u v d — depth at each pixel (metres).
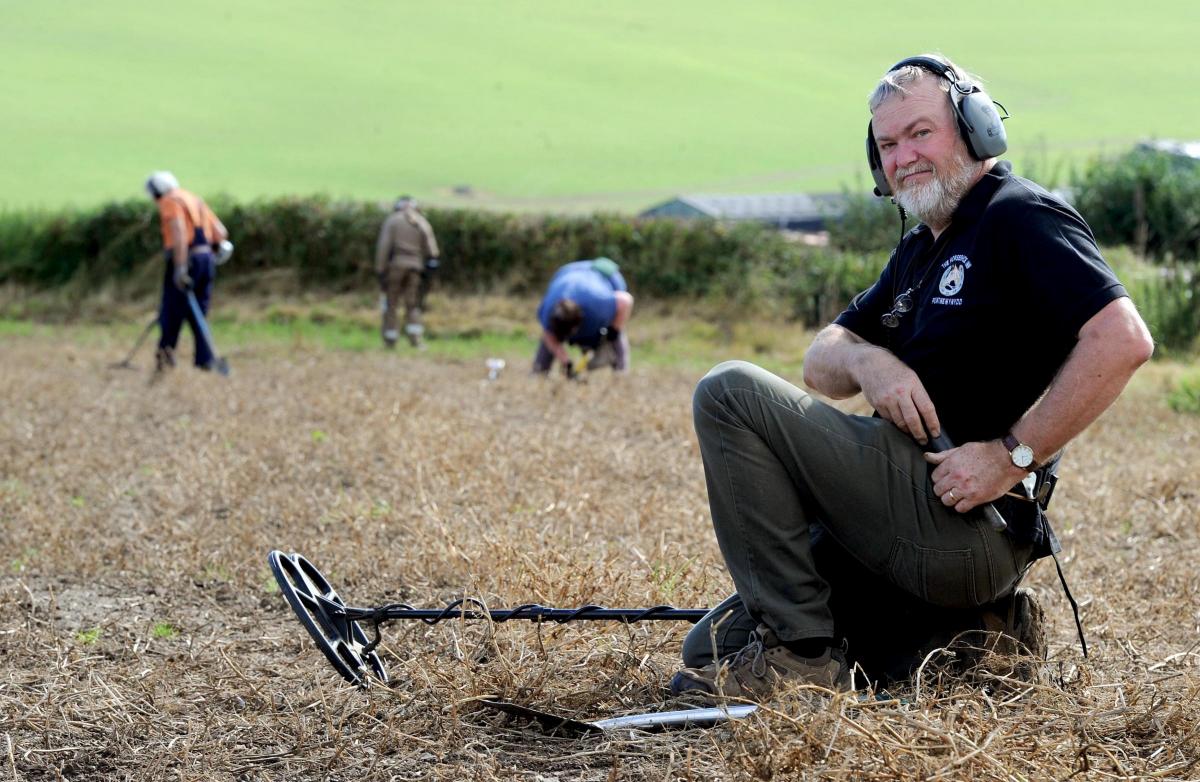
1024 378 3.46
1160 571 5.29
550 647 4.09
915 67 3.53
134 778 3.39
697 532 5.81
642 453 8.20
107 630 4.86
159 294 21.33
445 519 5.92
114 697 3.88
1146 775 2.95
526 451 7.98
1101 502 6.74
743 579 3.51
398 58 82.25
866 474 3.40
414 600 5.04
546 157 60.31
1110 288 3.21
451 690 3.71
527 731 3.55
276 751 3.51
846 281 20.06
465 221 21.28
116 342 17.70
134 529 6.43
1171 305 15.91
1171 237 21.92
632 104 74.94
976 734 3.12
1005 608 3.70
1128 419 10.48
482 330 19.36
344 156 57.00
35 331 18.98
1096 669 3.95
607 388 11.51
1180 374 13.04
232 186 47.03
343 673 3.85
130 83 67.62
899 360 3.54
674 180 56.38
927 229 3.71
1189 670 3.79
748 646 3.57
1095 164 23.72
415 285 17.59
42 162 48.81
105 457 8.46
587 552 5.26
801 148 64.62
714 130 69.06
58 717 3.81
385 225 17.47
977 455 3.33
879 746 2.93
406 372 14.02
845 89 81.75
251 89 69.56
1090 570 5.43
